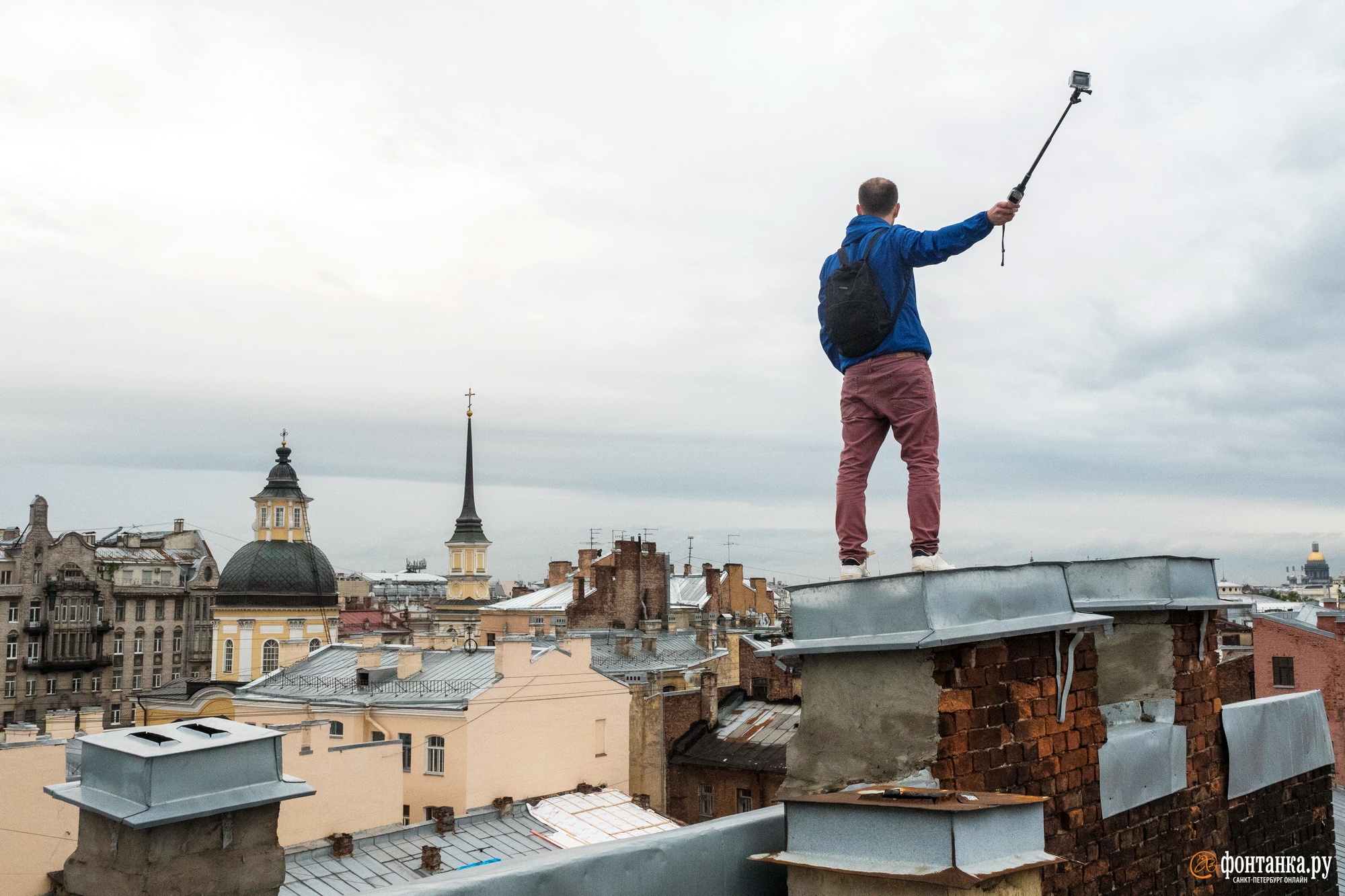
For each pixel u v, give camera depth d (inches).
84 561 3688.5
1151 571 309.6
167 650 3880.4
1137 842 277.4
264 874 172.9
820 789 230.8
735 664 1892.2
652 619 3088.1
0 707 3469.5
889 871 182.7
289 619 3115.2
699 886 207.5
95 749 174.1
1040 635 244.5
